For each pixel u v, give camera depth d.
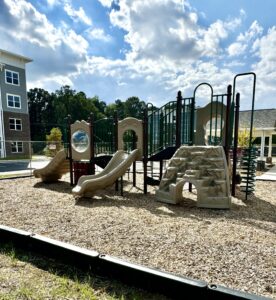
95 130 7.92
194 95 5.34
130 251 2.38
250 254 2.29
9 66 19.53
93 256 1.93
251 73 4.84
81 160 6.58
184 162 4.65
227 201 4.05
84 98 53.47
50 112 51.34
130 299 1.62
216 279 1.85
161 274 1.66
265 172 9.56
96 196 5.23
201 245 2.51
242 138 12.63
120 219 3.48
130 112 55.75
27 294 1.66
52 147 17.69
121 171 5.16
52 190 6.01
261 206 4.33
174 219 3.48
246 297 1.38
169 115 5.91
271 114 16.88
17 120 20.31
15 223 3.31
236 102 4.95
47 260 2.18
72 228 3.09
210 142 6.08
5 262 2.14
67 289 1.73
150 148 6.18
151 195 5.35
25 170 11.21
